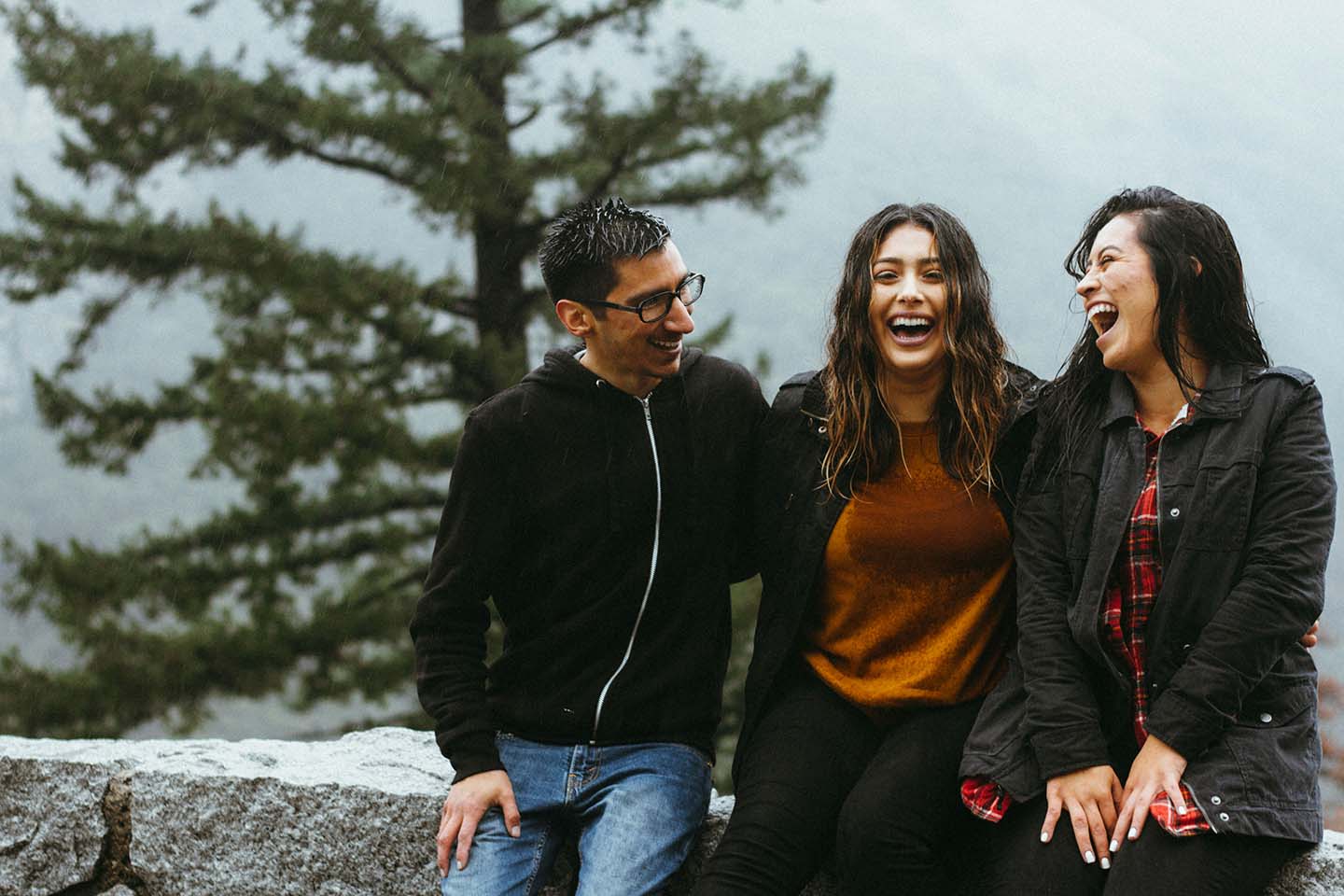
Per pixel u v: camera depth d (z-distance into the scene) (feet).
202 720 28.94
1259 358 7.18
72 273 27.76
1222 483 6.79
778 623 7.88
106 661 27.78
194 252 27.89
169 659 27.76
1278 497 6.73
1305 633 6.90
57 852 8.86
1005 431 7.58
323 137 27.20
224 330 28.81
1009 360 7.96
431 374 29.66
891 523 7.59
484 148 27.55
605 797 7.67
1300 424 6.81
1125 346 7.10
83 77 26.94
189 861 8.58
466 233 28.71
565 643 7.82
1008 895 6.75
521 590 7.98
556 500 7.79
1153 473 7.11
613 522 7.73
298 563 29.91
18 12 27.68
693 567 7.91
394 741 9.57
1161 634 6.90
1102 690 7.22
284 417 27.30
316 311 27.73
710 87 29.19
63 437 29.09
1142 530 7.02
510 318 29.89
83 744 9.27
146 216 28.60
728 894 6.95
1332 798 48.21
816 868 7.22
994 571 7.64
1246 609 6.60
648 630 7.84
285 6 28.17
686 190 29.60
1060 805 6.84
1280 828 6.53
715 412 8.07
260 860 8.45
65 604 28.53
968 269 7.65
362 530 30.32
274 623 28.81
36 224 28.35
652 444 7.85
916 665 7.57
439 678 7.78
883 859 6.89
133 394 29.32
